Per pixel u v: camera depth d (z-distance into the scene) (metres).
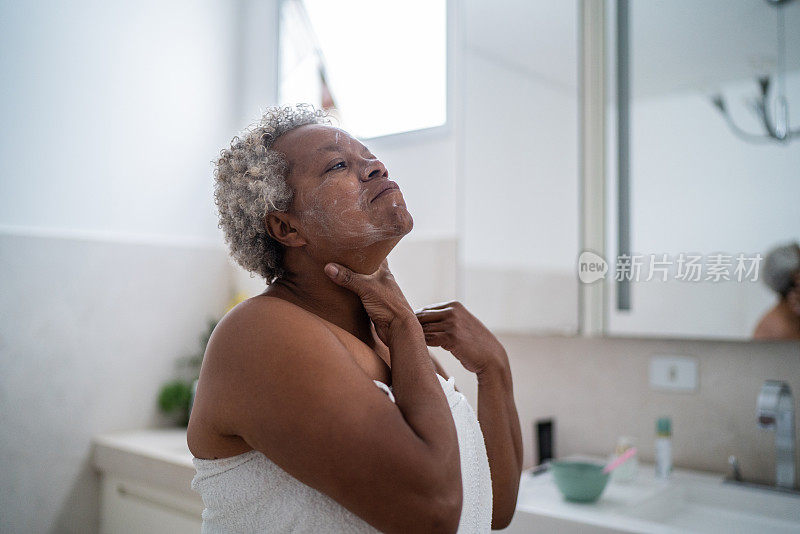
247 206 0.66
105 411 1.83
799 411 1.31
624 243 1.46
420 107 1.83
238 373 0.56
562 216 1.55
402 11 1.88
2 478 1.62
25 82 1.69
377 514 0.53
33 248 1.68
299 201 0.65
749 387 1.37
